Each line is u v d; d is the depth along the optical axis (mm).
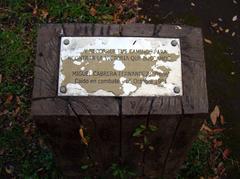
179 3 1397
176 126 809
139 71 776
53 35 792
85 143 855
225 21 1383
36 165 1128
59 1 1361
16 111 1207
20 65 1271
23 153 1150
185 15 1385
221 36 1357
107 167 1002
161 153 925
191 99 766
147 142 866
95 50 785
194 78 775
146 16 1373
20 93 1233
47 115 760
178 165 1013
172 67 779
